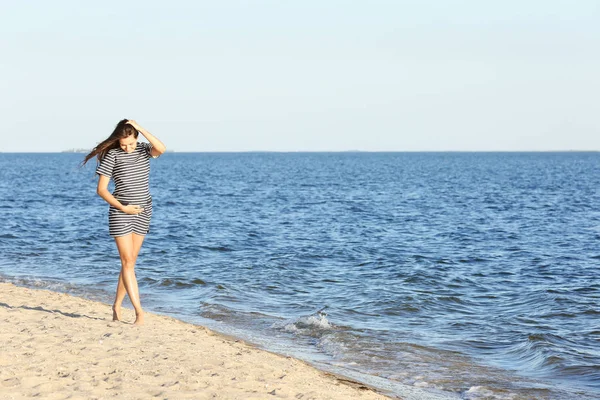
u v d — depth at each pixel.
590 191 52.53
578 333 9.98
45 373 5.98
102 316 9.08
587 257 18.69
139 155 7.63
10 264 15.71
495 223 28.48
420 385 7.40
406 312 11.36
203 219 28.42
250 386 6.02
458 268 16.44
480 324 10.57
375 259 17.62
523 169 112.38
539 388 7.38
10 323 8.05
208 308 11.12
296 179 73.81
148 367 6.36
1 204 34.91
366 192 50.72
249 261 16.70
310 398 5.82
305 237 22.61
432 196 46.50
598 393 7.25
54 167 119.81
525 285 14.23
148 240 20.62
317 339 9.38
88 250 18.17
